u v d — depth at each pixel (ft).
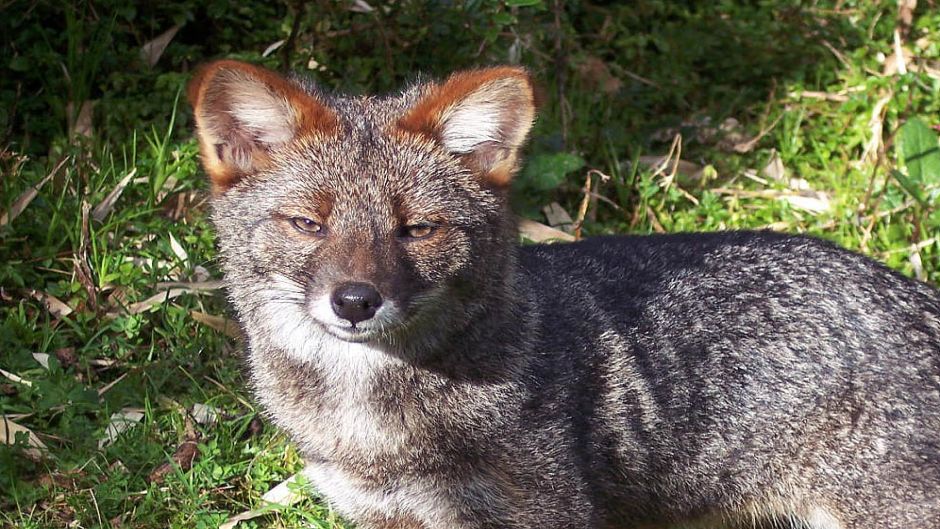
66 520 25.70
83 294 29.86
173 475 26.35
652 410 23.62
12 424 26.86
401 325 21.16
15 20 35.04
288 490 26.53
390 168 21.44
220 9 36.17
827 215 34.09
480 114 21.89
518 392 22.45
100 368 28.96
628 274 24.49
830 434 23.72
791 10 40.73
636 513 24.61
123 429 27.35
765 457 24.12
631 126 37.40
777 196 35.12
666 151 37.01
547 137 35.14
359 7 36.22
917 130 34.65
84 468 26.48
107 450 26.89
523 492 22.65
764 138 37.37
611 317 23.80
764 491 24.50
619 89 38.17
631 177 34.68
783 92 38.52
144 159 33.01
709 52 39.88
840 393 23.61
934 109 37.32
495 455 22.45
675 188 34.68
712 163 36.45
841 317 23.99
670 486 24.31
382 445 22.61
